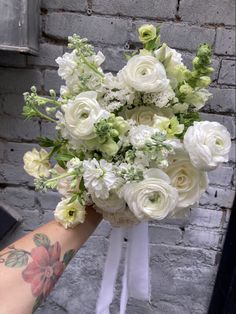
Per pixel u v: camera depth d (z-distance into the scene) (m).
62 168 0.64
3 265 0.57
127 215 0.60
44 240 0.62
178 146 0.55
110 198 0.57
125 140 0.56
